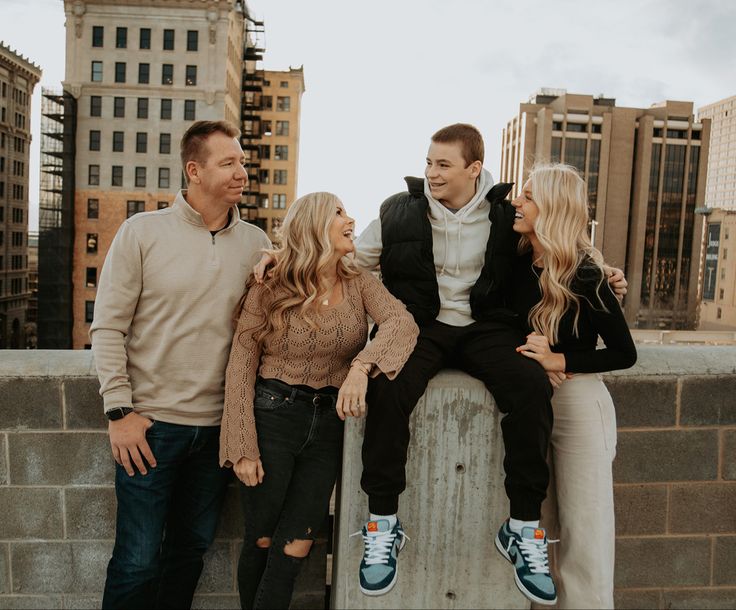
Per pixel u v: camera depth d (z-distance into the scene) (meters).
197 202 2.57
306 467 2.51
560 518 2.58
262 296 2.43
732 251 93.56
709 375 3.01
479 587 2.48
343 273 2.46
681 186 97.69
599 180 98.06
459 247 2.52
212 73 55.41
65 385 2.81
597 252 2.39
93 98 55.34
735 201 140.88
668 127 96.75
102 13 54.50
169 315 2.50
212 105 55.81
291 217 2.38
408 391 2.28
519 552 2.25
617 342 2.34
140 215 2.54
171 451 2.51
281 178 80.38
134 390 2.53
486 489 2.45
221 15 54.78
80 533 2.87
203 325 2.51
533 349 2.32
